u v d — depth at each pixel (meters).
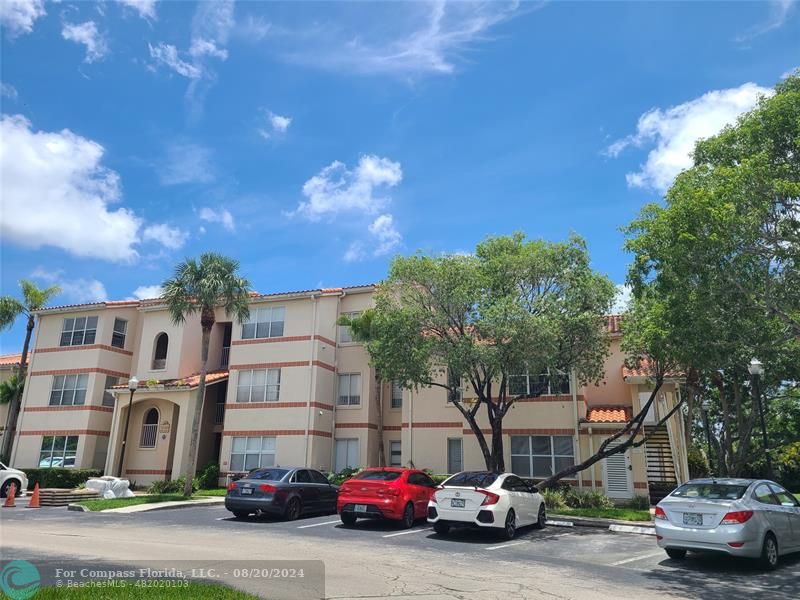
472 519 13.72
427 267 19.73
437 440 26.25
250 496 16.92
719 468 25.09
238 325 30.09
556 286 20.03
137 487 29.61
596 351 20.23
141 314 34.56
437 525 14.60
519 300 19.50
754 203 11.57
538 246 20.00
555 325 18.22
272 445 27.73
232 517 17.72
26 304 34.62
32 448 32.12
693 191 11.71
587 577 9.77
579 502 20.39
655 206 13.39
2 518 17.38
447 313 19.73
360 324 26.28
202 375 24.12
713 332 13.20
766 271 12.20
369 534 14.37
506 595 8.27
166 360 31.98
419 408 26.88
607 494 22.33
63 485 28.84
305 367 28.16
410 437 26.55
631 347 19.73
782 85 13.66
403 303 20.73
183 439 28.48
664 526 10.93
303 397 27.78
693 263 11.72
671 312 13.10
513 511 14.36
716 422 32.94
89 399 31.50
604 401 25.38
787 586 9.31
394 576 9.43
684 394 22.00
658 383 20.06
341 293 29.73
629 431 21.14
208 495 24.36
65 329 33.50
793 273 12.29
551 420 23.72
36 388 33.09
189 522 16.59
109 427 32.22
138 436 30.64
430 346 19.31
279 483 17.14
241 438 28.39
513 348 17.88
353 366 29.28
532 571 10.16
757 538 10.37
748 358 18.75
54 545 11.97
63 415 31.92
